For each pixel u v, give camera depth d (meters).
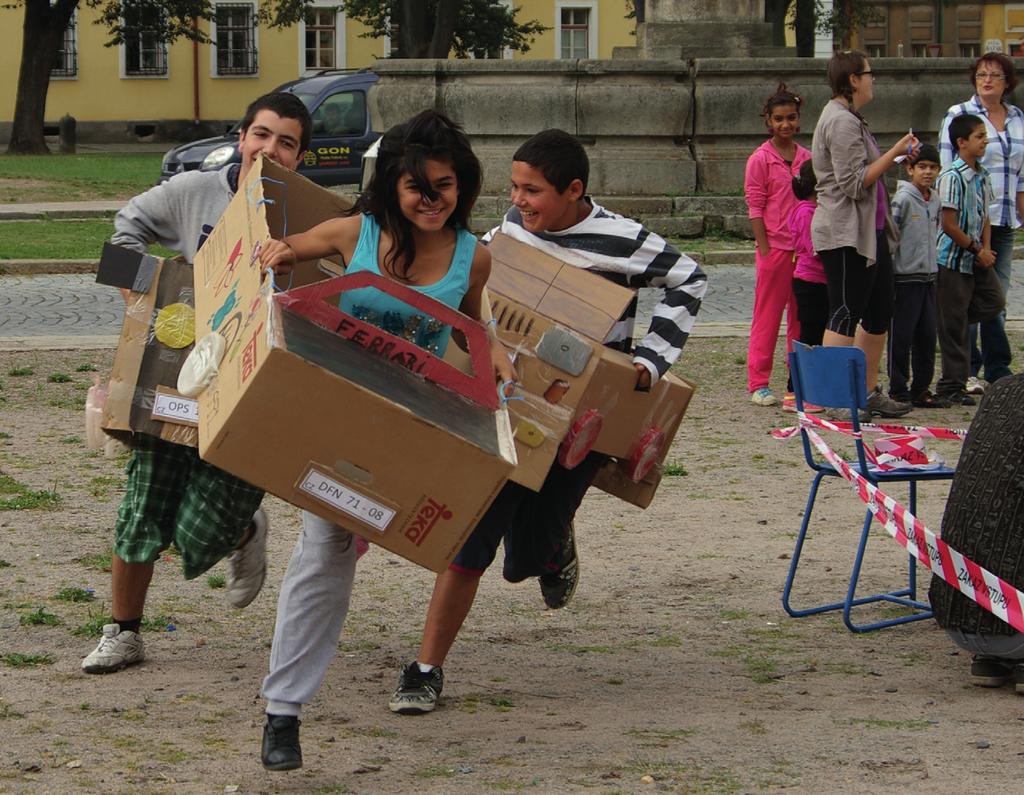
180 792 5.86
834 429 8.43
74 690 7.09
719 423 14.27
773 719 6.82
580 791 5.89
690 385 7.24
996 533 7.09
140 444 7.10
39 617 8.12
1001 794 5.84
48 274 25.78
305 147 7.20
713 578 9.34
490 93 29.48
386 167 5.96
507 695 7.17
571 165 7.07
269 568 9.38
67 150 63.12
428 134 5.94
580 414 6.74
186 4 66.56
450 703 7.03
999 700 7.14
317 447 5.44
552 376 6.73
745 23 30.64
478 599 8.87
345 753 6.32
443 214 5.98
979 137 14.66
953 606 7.34
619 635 8.20
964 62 30.38
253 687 7.19
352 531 5.57
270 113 7.07
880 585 9.22
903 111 30.12
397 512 5.53
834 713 6.91
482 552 6.76
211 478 6.99
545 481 7.05
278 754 5.91
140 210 7.12
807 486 11.81
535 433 6.60
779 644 8.09
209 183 7.18
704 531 10.45
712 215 29.73
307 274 6.75
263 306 5.57
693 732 6.62
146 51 75.12
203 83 75.88
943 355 15.13
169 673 7.37
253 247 5.96
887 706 7.02
